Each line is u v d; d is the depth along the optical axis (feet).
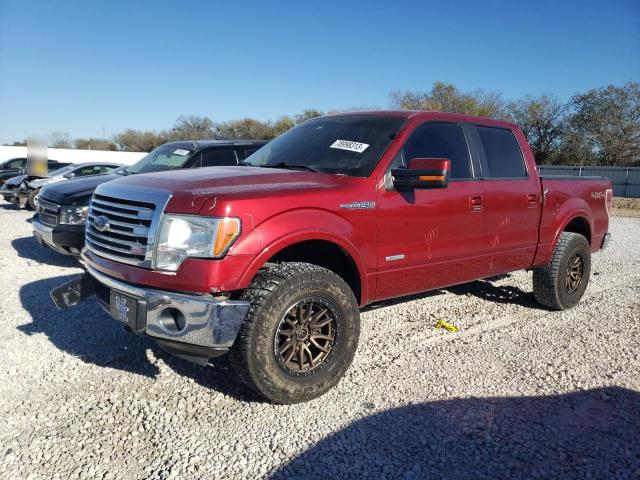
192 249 10.05
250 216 10.32
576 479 8.95
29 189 50.26
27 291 19.63
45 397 11.39
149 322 10.20
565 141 140.77
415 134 14.12
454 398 11.73
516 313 18.45
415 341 15.33
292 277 10.66
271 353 10.51
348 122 15.21
